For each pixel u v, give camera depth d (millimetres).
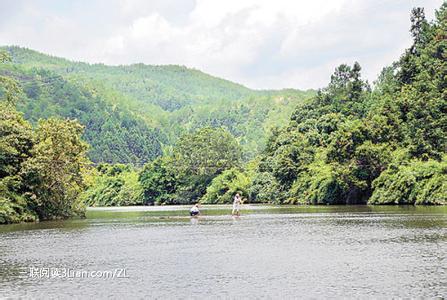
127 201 186250
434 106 94625
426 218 49312
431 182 77812
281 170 122688
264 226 47594
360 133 96125
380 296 18516
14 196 61250
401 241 32250
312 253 28484
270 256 27891
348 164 95750
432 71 111062
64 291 20484
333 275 22266
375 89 173750
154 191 184375
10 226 55000
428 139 92312
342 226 44281
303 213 68188
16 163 62969
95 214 90625
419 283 20297
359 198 97375
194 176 185000
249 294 19328
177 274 23438
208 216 71250
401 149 92688
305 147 123000
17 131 63719
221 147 189375
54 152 64375
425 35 135125
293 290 19750
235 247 32156
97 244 35594
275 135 157000
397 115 101438
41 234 44219
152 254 29906
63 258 28797
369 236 35594
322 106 151250
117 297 19359
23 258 29000
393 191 84188
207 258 27875
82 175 70500
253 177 150625
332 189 101812
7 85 69812
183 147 189500
